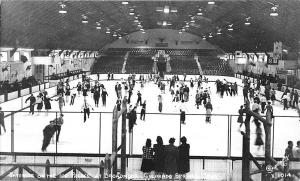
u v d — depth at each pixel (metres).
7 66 38.50
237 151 18.67
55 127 18.06
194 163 16.67
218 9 46.34
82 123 26.52
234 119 29.45
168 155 14.60
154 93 49.69
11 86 36.94
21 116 29.20
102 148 18.94
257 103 25.38
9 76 39.53
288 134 23.59
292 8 33.16
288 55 40.91
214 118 30.00
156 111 33.16
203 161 16.20
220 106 37.75
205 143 20.59
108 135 22.36
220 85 49.03
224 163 16.77
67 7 38.69
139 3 43.03
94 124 26.12
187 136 22.56
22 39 39.06
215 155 17.70
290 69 39.53
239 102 41.47
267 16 40.03
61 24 45.34
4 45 35.56
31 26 37.88
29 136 21.64
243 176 14.56
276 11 36.47
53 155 17.22
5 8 28.12
